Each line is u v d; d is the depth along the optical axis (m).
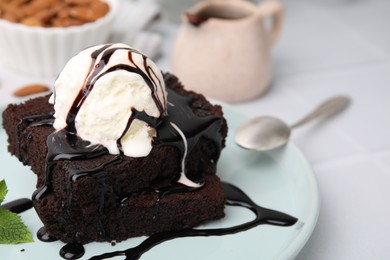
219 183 0.41
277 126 0.46
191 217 0.40
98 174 0.38
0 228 0.38
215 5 0.52
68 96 0.39
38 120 0.42
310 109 0.52
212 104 0.44
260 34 0.51
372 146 0.49
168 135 0.40
